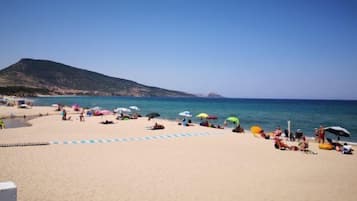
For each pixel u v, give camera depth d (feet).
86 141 57.06
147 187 29.32
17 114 124.26
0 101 215.92
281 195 27.76
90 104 303.68
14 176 31.96
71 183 29.99
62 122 97.14
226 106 288.30
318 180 33.22
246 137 68.49
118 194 26.99
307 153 49.90
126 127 85.46
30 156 42.19
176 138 64.95
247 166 39.50
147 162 40.50
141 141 59.67
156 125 82.38
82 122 98.07
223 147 54.44
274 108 246.47
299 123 117.50
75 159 41.11
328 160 44.39
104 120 106.73
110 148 50.70
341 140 77.15
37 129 76.13
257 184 31.22
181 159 43.01
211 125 92.99
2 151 45.21
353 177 34.68
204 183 31.17
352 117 146.00
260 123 118.32
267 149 53.16
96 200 25.26
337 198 27.20
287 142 62.90
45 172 33.94
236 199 26.35
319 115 160.45
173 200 25.79
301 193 28.48
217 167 38.55
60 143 54.19
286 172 36.63
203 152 49.08
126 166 37.83
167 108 241.55
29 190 27.43
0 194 12.62
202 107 262.47
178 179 32.48
